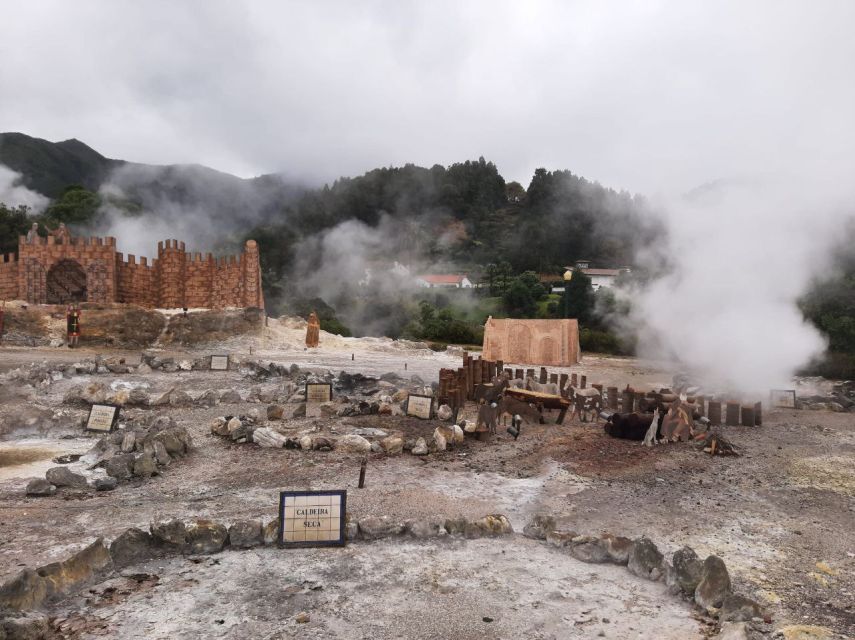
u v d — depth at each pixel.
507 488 9.93
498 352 38.22
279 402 18.30
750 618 5.40
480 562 6.73
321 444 12.35
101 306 45.66
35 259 51.44
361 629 5.15
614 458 12.21
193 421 15.14
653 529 8.04
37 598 5.41
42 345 39.44
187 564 6.55
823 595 6.08
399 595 5.84
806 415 18.66
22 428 13.73
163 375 24.67
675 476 10.88
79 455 11.80
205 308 58.03
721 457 12.48
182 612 5.41
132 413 16.00
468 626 5.23
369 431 13.66
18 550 6.88
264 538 7.14
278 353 41.31
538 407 16.48
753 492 9.98
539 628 5.23
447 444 12.91
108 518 8.12
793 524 8.37
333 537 7.16
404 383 23.19
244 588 5.95
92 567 6.13
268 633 5.05
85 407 16.64
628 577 6.46
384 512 8.41
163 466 10.94
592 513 8.66
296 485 9.84
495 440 13.76
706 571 5.93
